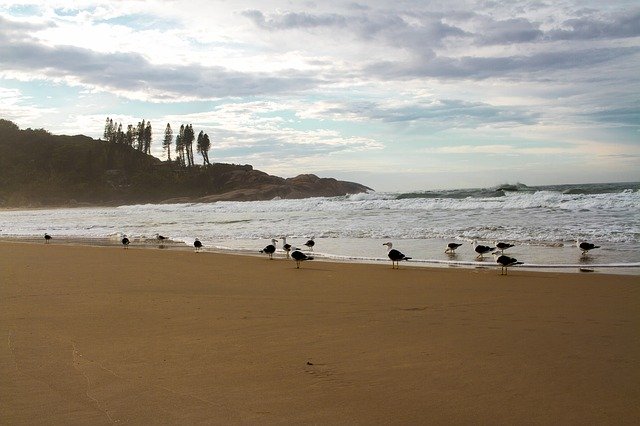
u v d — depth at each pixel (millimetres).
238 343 6992
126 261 16703
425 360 6211
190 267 15172
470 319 8344
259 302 9859
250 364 6094
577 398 5027
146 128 164500
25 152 151875
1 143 153125
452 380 5535
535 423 4496
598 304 9359
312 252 18797
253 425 4457
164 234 28359
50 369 5887
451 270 14055
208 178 139750
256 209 52375
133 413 4691
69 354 6469
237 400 5004
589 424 4465
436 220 28844
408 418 4605
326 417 4621
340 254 18188
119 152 156375
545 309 9039
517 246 18547
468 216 30281
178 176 143375
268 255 18422
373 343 6961
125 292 10977
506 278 12516
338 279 12766
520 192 56656
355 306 9445
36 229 36750
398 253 14836
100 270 14508
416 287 11461
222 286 11836
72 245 23312
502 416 4641
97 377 5629
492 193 56281
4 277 13102
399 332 7539
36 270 14469
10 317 8547
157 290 11242
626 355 6336
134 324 8062
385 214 34969
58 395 5105
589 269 13820
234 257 17797
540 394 5133
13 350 6637
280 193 114938
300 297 10398
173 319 8414
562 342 6934
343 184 125250
